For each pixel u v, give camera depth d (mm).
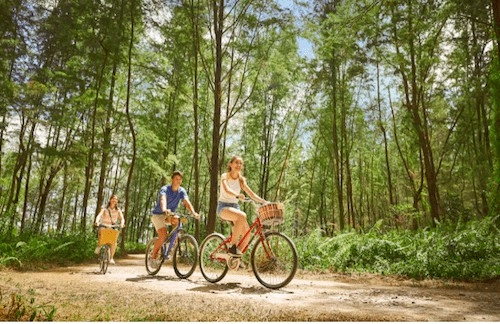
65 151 18094
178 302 4586
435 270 8664
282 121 31141
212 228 14812
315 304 4758
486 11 17141
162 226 7918
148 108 24328
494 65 12578
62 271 9211
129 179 18344
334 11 21359
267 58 17859
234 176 6625
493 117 12367
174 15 17641
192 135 31062
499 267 8023
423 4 18984
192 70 20734
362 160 40594
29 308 3717
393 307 4695
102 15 16859
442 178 29562
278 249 6281
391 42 20328
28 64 18625
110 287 5957
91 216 31969
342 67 26141
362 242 10891
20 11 17047
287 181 32469
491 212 11656
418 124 20828
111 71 20797
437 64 21516
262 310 4184
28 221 14938
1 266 8766
